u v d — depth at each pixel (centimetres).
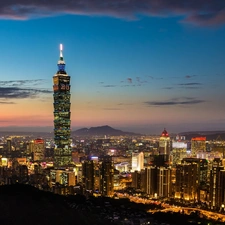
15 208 10406
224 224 15475
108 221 12269
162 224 14100
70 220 10512
